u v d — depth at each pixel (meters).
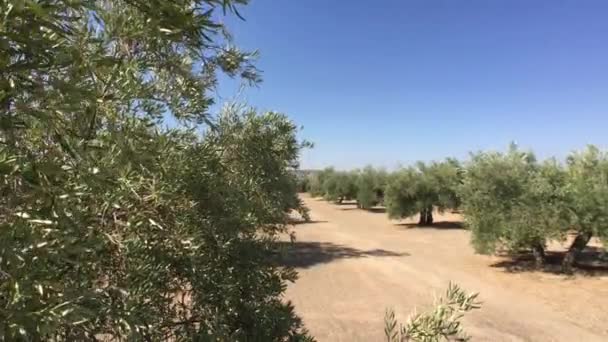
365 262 13.57
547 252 15.51
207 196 2.68
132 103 1.66
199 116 2.30
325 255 14.59
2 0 0.69
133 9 1.15
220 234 2.72
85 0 0.79
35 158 0.96
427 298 9.52
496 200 12.83
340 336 7.02
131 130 1.47
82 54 0.91
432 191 24.86
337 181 46.78
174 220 2.48
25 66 0.75
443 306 2.05
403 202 25.34
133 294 1.87
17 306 0.92
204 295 2.54
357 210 37.53
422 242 18.41
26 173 0.89
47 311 0.93
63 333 1.50
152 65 1.44
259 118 3.51
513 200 12.66
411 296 9.68
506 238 13.10
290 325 2.96
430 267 13.05
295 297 9.41
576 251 12.39
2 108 0.80
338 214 33.19
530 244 12.92
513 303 9.38
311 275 11.58
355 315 8.19
